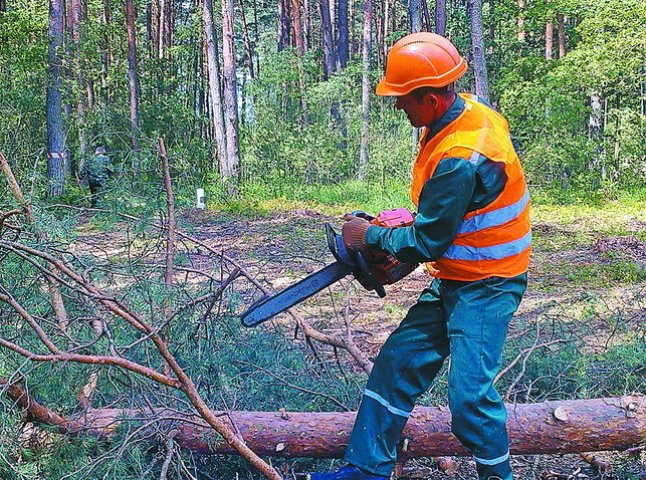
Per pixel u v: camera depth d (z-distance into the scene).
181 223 4.64
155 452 3.41
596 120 21.64
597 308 7.31
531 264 10.43
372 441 3.07
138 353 3.71
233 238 12.73
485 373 2.86
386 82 2.89
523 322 5.66
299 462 3.64
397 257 2.91
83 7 26.02
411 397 3.12
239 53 50.41
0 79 17.52
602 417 3.37
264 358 4.15
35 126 18.30
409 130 21.66
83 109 21.52
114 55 26.23
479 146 2.76
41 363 3.04
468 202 2.77
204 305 4.11
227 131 21.77
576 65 20.30
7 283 3.49
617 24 20.12
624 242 11.81
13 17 17.97
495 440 2.88
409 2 19.22
